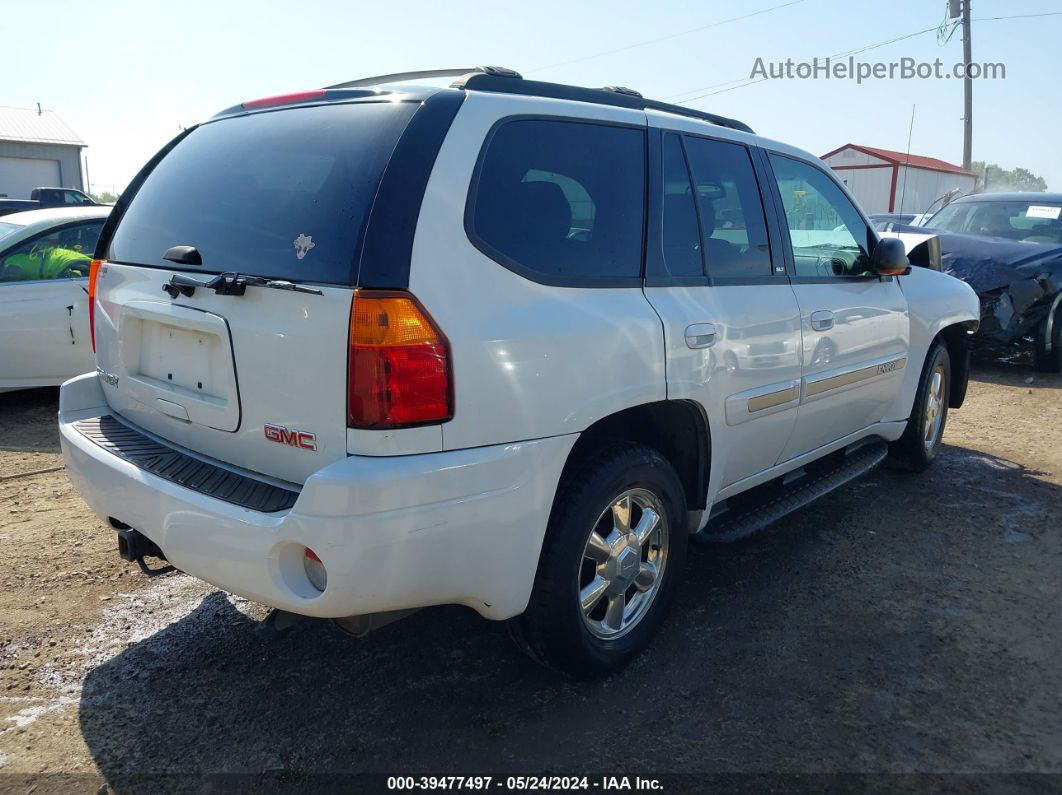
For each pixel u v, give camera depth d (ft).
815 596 12.02
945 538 14.10
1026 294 26.94
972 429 21.18
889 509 15.40
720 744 8.73
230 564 7.77
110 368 10.30
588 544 9.36
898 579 12.58
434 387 7.44
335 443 7.50
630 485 9.48
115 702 9.40
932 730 8.96
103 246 10.73
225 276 8.02
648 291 9.66
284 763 8.44
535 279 8.42
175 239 9.18
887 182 57.82
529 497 8.19
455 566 7.79
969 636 10.92
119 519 9.09
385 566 7.31
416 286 7.41
